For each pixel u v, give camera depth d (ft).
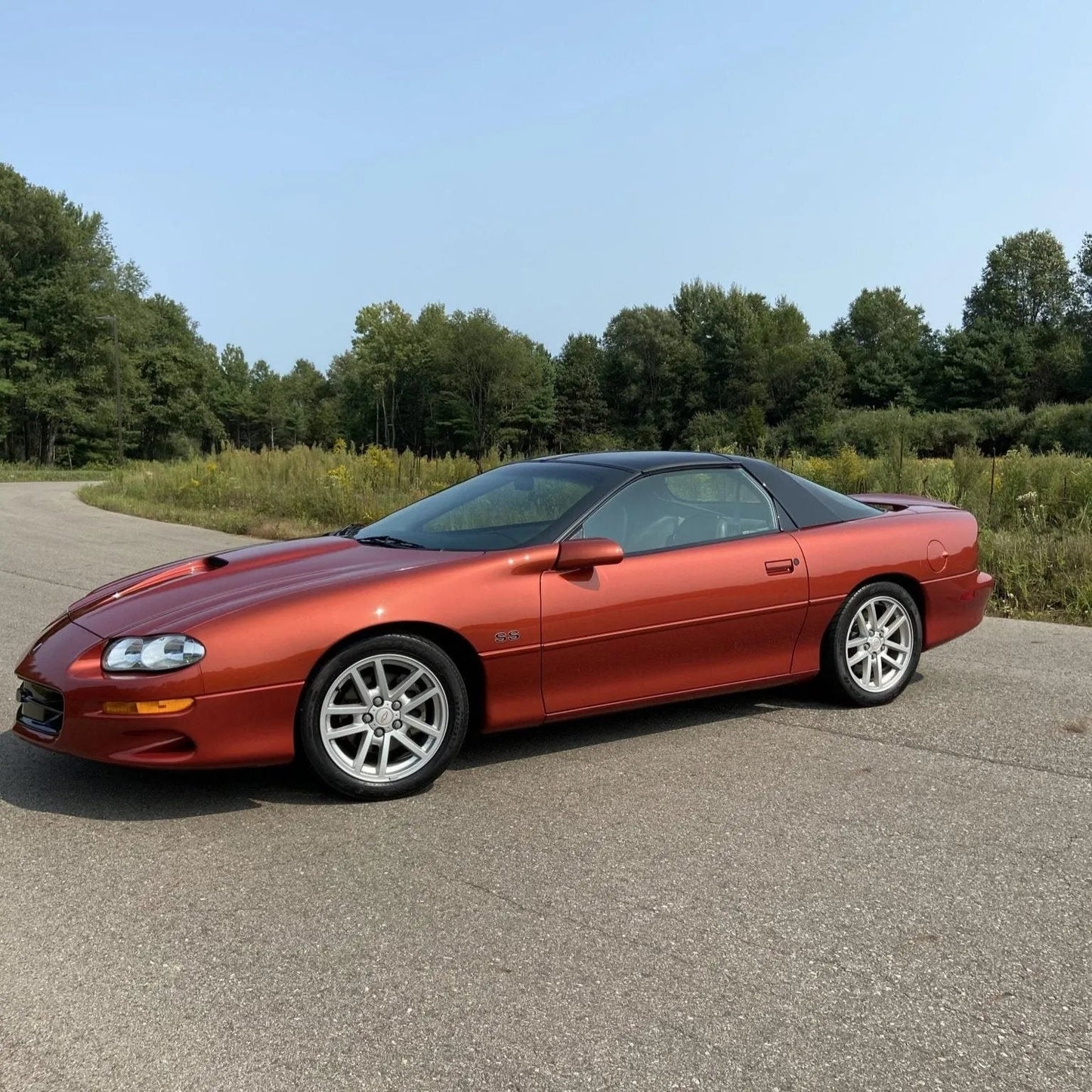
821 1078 6.50
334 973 7.86
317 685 11.22
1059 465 38.75
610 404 287.07
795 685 16.67
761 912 8.83
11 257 190.80
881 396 282.77
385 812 11.34
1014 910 8.84
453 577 11.94
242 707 10.91
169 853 10.21
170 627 11.05
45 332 191.93
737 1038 6.94
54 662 11.30
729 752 13.32
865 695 15.24
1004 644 20.13
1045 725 14.43
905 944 8.25
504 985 7.66
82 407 195.21
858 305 326.85
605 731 14.33
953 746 13.50
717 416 256.32
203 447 266.77
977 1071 6.56
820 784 12.07
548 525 12.96
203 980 7.77
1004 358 254.68
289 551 13.92
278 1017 7.25
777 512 14.74
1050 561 26.84
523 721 12.53
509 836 10.61
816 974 7.79
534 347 306.96
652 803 11.53
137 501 67.31
